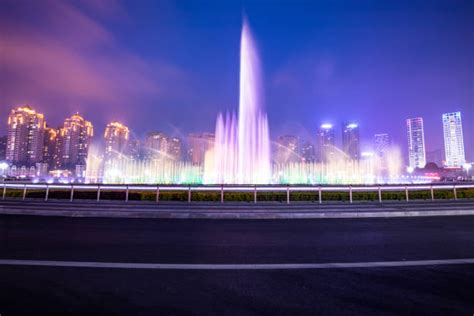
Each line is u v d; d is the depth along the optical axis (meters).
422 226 11.60
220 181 30.89
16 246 7.85
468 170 69.12
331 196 18.89
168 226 11.32
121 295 4.89
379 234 10.03
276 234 9.96
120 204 16.31
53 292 4.96
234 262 6.77
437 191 20.27
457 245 8.51
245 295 4.96
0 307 4.41
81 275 5.76
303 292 5.10
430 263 6.75
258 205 16.66
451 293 5.07
